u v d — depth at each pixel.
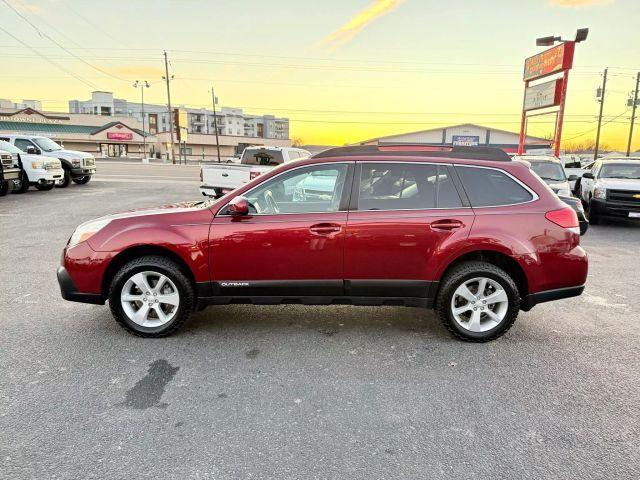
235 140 86.00
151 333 4.03
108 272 4.04
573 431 2.76
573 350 3.93
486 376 3.45
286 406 3.00
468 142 59.19
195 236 3.93
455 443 2.63
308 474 2.35
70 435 2.65
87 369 3.47
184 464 2.42
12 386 3.20
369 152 4.12
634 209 10.66
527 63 23.38
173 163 54.69
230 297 4.03
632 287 5.96
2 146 15.34
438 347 3.96
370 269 3.94
